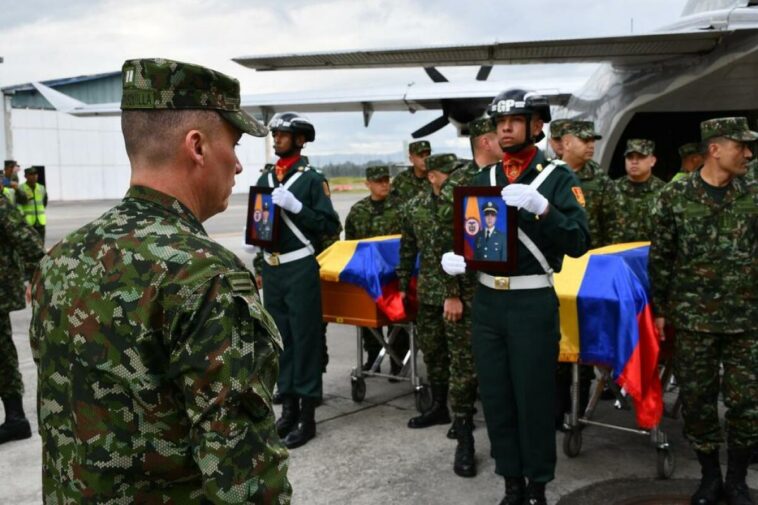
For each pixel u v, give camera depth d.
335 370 6.01
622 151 9.98
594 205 4.88
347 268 4.75
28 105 42.62
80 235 1.35
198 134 1.35
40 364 1.35
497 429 3.32
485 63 8.14
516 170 3.24
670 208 3.39
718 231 3.28
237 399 1.18
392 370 5.69
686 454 4.10
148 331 1.21
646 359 3.54
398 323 4.91
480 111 12.20
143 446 1.22
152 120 1.33
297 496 3.58
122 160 42.19
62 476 1.28
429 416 4.59
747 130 3.20
